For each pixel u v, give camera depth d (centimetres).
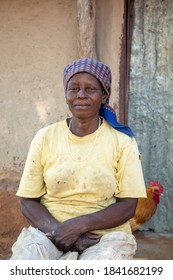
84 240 301
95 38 505
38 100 533
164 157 558
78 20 496
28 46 531
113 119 320
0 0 529
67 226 297
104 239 300
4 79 537
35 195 321
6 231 509
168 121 552
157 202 529
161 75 548
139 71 547
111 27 520
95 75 304
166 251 508
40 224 307
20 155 539
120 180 314
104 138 313
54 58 528
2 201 512
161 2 538
